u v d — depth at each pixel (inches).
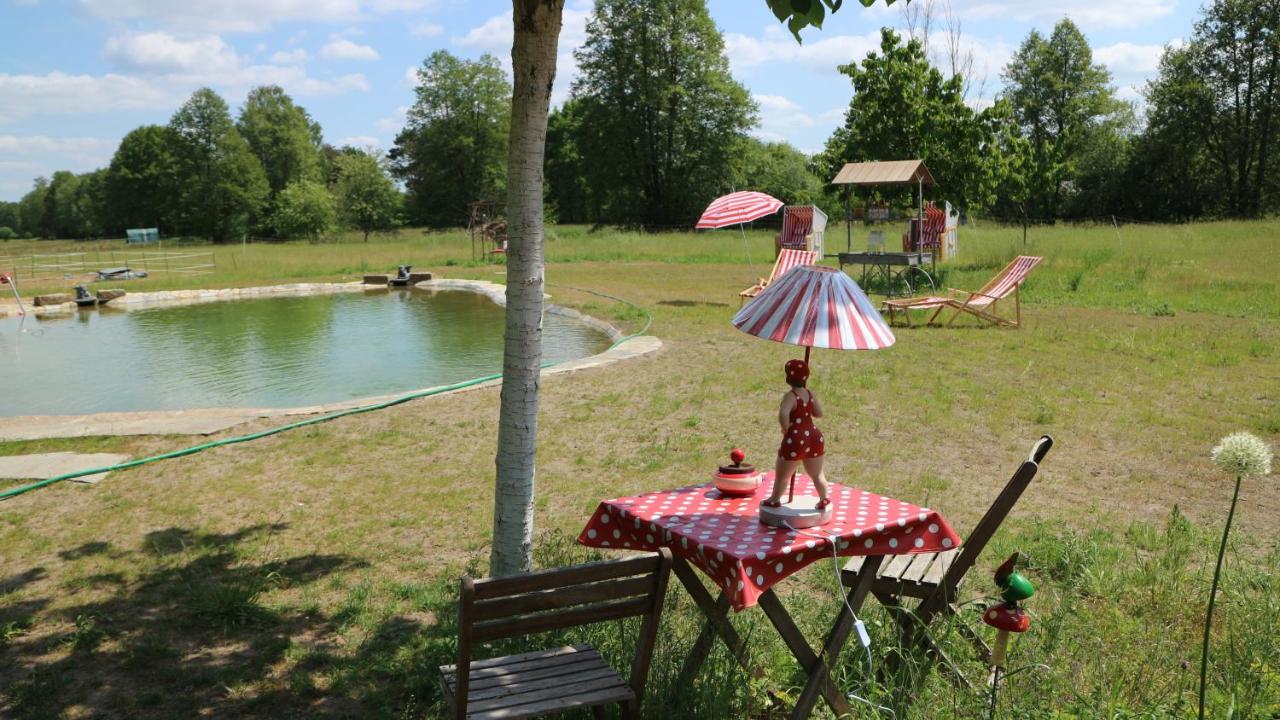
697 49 2356.1
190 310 935.0
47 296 990.4
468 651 119.0
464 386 462.6
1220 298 696.4
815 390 428.5
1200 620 184.9
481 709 126.6
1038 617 178.2
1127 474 299.7
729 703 151.3
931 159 905.5
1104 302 703.7
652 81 2361.0
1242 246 1013.2
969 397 411.5
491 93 2979.8
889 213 836.0
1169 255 954.7
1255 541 236.1
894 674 155.6
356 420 390.9
